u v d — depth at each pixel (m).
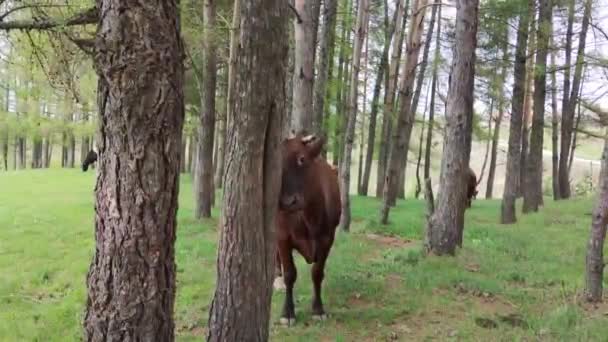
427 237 9.60
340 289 7.27
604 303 6.73
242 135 4.48
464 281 7.66
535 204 17.31
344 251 9.91
